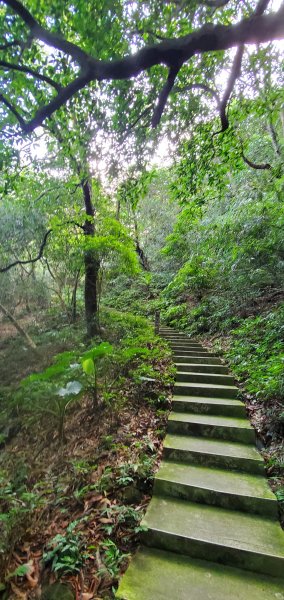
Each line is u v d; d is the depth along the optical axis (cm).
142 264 1495
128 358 523
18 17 268
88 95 339
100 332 775
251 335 547
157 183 1368
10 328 1126
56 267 1030
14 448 437
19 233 927
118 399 430
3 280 1108
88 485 286
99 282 848
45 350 797
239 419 349
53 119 386
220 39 195
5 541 231
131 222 1452
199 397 407
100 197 813
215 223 776
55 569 202
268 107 464
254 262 594
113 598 180
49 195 738
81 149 391
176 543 208
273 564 187
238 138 571
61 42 228
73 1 261
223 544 199
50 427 450
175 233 1004
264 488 246
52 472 341
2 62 290
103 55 284
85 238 748
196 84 377
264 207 551
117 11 260
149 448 319
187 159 499
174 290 1049
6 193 473
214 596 173
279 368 364
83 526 241
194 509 238
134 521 235
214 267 822
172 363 531
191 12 276
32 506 271
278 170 585
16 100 369
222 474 271
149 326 827
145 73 338
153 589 178
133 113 364
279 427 308
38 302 1299
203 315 805
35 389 464
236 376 450
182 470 279
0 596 201
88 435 390
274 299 629
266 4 225
